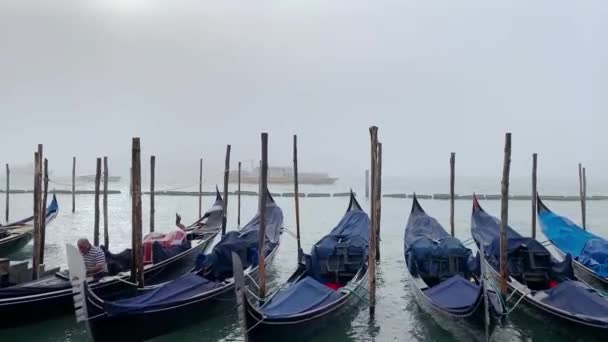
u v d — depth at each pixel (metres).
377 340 9.52
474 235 14.34
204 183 81.56
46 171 14.96
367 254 12.83
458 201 40.72
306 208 36.03
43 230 14.01
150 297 8.93
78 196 43.56
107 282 10.40
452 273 11.39
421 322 10.45
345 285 11.16
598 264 11.92
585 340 8.45
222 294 10.05
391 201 40.53
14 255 17.00
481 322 8.09
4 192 46.69
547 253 11.11
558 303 9.13
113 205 35.88
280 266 15.72
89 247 10.70
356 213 16.58
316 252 11.98
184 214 30.72
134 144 10.67
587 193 53.78
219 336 9.68
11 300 9.17
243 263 11.89
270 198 19.72
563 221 15.75
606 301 8.84
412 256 11.79
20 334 9.45
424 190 62.34
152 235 14.12
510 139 10.24
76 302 7.79
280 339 8.23
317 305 9.18
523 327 10.02
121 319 8.11
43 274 11.69
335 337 9.68
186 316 9.14
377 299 12.13
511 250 11.27
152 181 19.38
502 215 10.21
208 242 16.33
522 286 10.41
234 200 42.09
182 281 9.71
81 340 9.39
